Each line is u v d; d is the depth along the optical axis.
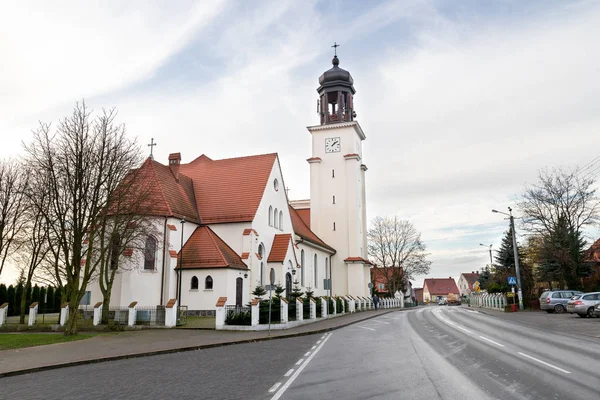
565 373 10.83
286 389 9.66
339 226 60.59
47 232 27.47
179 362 14.36
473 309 54.78
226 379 11.01
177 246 34.50
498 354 14.21
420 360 13.43
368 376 11.05
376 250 78.38
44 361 14.62
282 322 26.80
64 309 27.48
